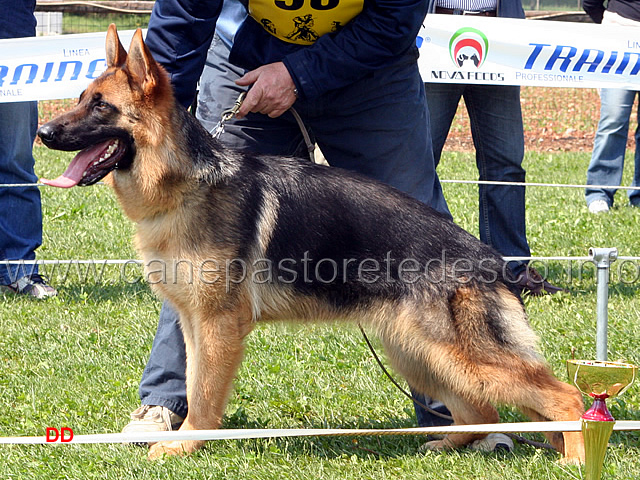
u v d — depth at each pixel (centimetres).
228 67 395
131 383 431
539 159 1209
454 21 609
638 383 427
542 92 1783
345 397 417
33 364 462
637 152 889
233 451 354
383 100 384
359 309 352
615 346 483
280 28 372
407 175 397
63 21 1645
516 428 305
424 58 606
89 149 340
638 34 644
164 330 380
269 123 400
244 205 346
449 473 333
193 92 379
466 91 623
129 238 730
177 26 362
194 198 340
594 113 1606
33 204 617
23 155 608
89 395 414
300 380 438
